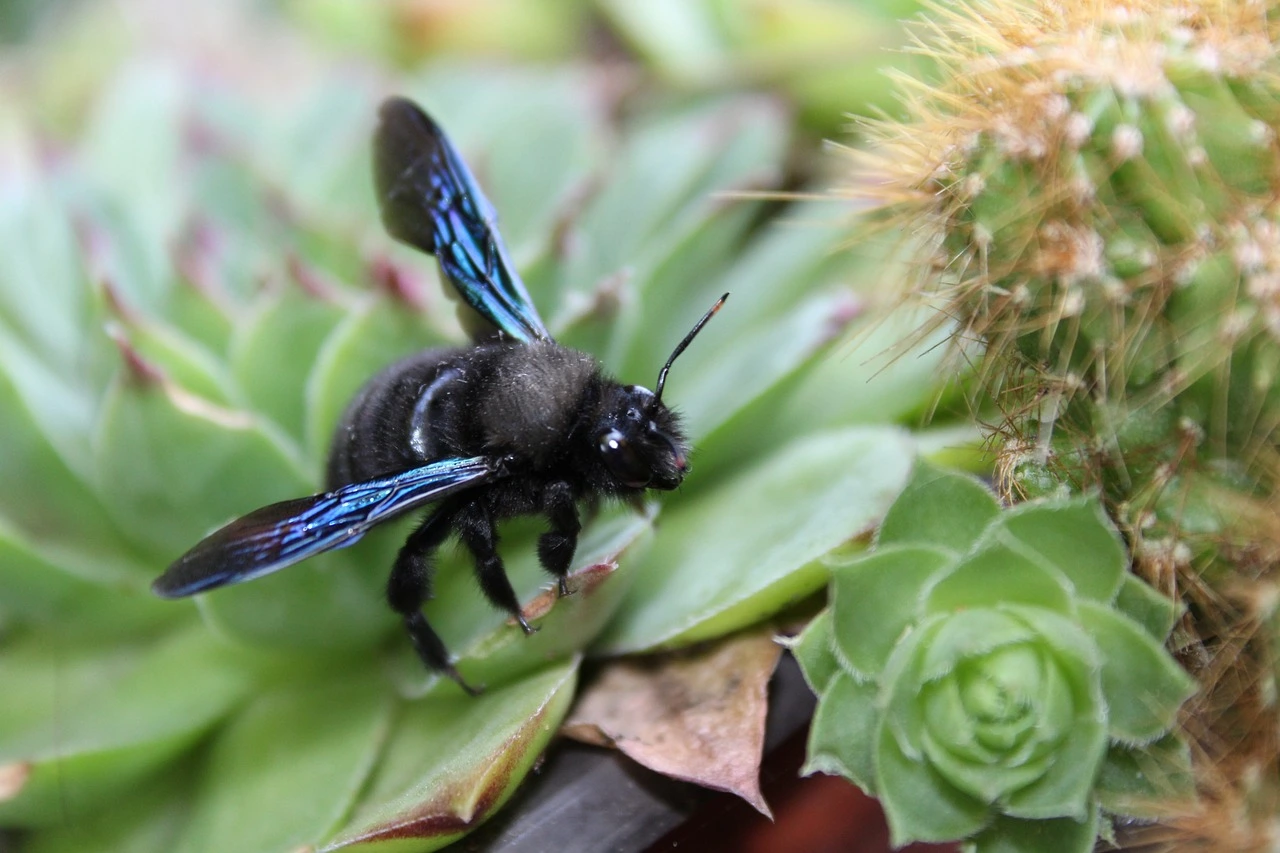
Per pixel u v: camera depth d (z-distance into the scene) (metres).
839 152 0.28
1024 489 0.24
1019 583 0.23
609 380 0.25
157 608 0.26
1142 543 0.24
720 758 0.24
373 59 0.30
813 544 0.24
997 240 0.24
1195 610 0.24
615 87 0.29
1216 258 0.23
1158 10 0.24
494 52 0.30
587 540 0.25
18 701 0.25
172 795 0.25
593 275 0.27
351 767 0.25
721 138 0.28
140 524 0.25
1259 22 0.24
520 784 0.24
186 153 0.27
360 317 0.25
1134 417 0.24
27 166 0.28
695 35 0.29
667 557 0.25
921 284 0.24
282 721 0.25
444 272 0.26
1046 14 0.24
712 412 0.26
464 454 0.25
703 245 0.26
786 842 0.25
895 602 0.23
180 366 0.25
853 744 0.23
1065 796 0.23
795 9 0.28
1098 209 0.23
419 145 0.26
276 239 0.27
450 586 0.26
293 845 0.24
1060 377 0.24
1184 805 0.23
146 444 0.25
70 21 0.33
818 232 0.27
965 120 0.24
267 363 0.26
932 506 0.24
